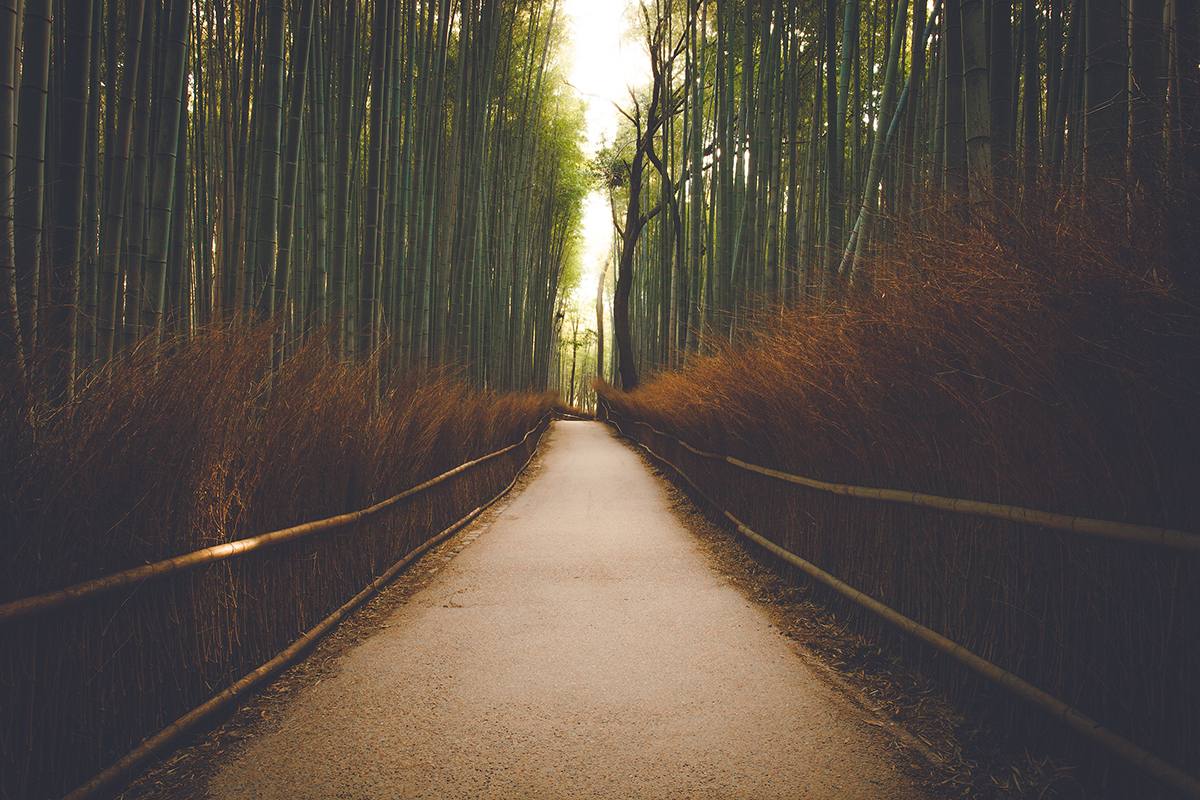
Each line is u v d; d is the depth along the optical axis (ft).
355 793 6.27
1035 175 7.34
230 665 8.10
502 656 9.78
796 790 6.28
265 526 9.03
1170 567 5.24
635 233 59.72
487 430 25.67
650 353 70.79
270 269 13.88
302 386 11.06
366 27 26.66
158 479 6.84
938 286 7.72
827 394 11.10
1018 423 6.64
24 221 7.88
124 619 6.43
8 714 5.26
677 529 19.99
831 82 19.54
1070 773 6.00
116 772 6.11
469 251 33.88
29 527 5.52
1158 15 7.12
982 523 7.36
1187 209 5.00
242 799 6.14
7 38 7.39
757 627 11.02
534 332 79.00
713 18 47.03
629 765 6.75
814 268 13.52
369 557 12.92
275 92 13.74
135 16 11.00
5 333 5.65
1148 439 5.36
